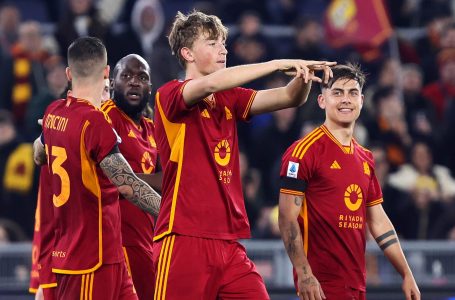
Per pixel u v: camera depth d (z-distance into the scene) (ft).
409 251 106.42
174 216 64.13
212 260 64.13
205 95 62.23
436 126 135.64
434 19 145.79
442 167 129.49
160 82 128.06
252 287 64.75
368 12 130.82
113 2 140.67
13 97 127.95
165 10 149.18
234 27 139.74
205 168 64.44
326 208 70.38
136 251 75.97
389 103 129.49
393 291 102.99
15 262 103.86
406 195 120.67
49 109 69.21
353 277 70.64
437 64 142.20
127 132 76.18
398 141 128.57
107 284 67.36
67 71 69.87
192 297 63.93
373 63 138.72
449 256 106.42
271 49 135.44
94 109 66.74
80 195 66.90
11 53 130.82
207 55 65.46
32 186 119.55
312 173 70.38
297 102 64.85
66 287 67.82
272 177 125.08
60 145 67.41
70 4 128.88
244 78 60.95
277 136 127.24
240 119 66.64
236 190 65.87
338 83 71.15
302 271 69.26
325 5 155.94
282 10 147.43
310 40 136.26
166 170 64.95
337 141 71.31
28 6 149.69
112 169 66.03
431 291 102.47
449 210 120.78
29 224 118.93
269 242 104.42
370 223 74.13
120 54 128.36
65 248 67.77
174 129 64.34
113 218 67.82
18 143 120.67
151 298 76.74
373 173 73.31
